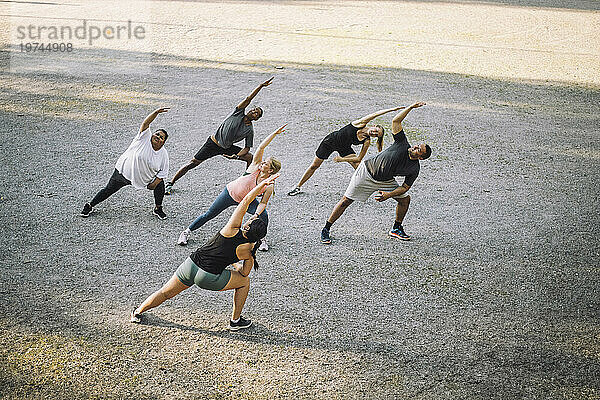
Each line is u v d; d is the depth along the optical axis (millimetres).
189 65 15859
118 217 8555
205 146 9344
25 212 8484
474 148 11688
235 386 5730
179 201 9109
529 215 9289
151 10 22312
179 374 5832
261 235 5957
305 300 7016
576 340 6613
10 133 11109
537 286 7535
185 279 6160
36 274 7152
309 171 9305
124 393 5566
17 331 6223
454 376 5996
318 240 8289
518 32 21328
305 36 19359
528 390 5867
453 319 6832
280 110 12961
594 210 9555
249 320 6555
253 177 7582
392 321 6742
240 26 20312
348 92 14375
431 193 9820
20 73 14617
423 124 12727
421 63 17109
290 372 5938
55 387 5574
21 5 22219
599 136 12672
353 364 6082
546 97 14953
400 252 8102
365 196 7984
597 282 7680
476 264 7926
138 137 8133
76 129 11453
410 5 25219
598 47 19781
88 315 6531
